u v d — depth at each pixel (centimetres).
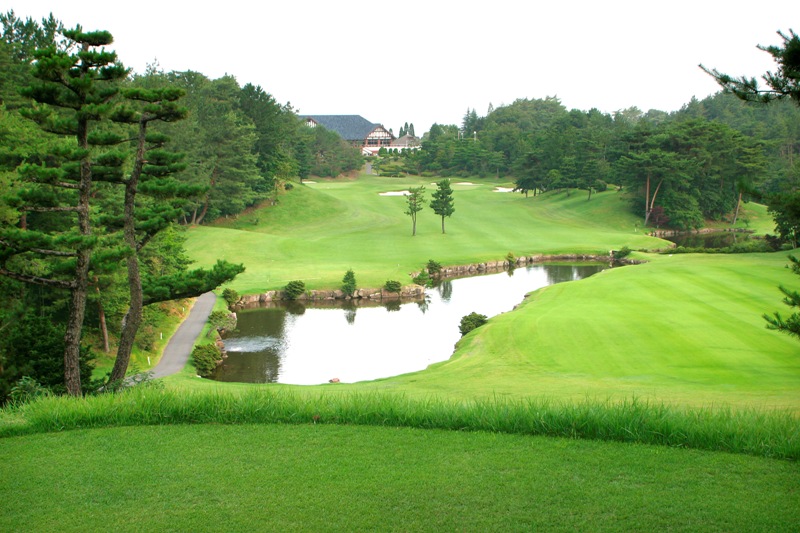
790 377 2284
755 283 4216
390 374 3222
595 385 2158
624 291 4222
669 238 8388
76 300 1941
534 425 1061
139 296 2119
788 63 980
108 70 2016
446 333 4059
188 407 1145
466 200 11225
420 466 919
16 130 3534
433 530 736
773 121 15500
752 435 978
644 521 746
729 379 2280
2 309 2380
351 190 11869
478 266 6544
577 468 903
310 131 14688
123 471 920
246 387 2408
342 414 1135
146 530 750
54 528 760
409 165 15500
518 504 796
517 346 2983
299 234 8200
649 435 1009
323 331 4153
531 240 7856
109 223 2255
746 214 9888
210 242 6869
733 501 792
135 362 3241
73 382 1928
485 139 15812
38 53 1878
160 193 2112
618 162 9631
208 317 4253
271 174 9388
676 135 9000
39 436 1072
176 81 8906
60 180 2050
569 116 15612
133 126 6116
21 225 3481
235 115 8525
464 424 1090
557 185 11075
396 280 5453
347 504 805
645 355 2714
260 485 865
